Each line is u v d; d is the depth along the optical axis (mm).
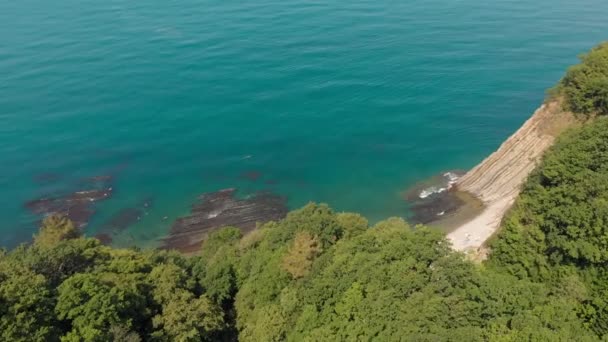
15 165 102562
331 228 54844
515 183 82250
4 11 185625
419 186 94938
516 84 128125
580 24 163750
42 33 163875
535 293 40500
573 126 73000
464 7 184375
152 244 84375
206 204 93438
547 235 49719
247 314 50375
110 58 146250
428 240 45531
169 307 46031
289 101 124688
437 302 37312
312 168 101938
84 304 41250
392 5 187750
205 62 144125
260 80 134000
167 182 99000
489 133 109500
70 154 106188
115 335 40188
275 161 104375
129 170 102062
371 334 37344
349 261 46156
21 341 36875
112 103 123688
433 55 145250
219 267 56562
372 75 135375
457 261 42125
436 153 104188
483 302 38125
